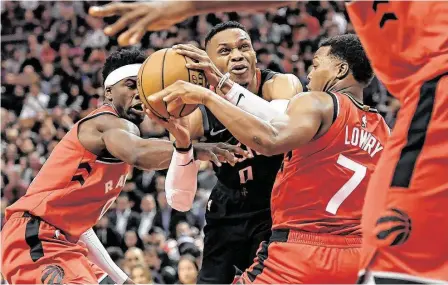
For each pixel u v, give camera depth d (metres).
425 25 3.30
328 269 3.58
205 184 11.39
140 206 11.38
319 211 3.68
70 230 4.57
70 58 16.42
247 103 3.70
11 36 17.73
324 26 17.06
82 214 4.59
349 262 3.60
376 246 3.19
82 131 4.52
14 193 11.79
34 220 4.52
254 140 3.38
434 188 3.16
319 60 3.93
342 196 3.68
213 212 4.96
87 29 17.36
